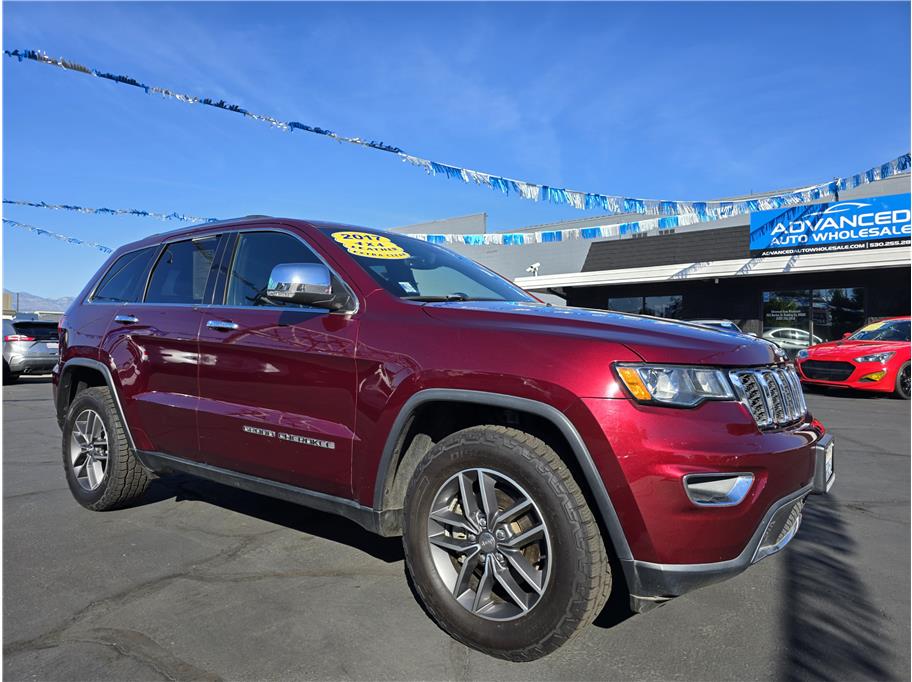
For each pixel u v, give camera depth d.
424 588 2.47
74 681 2.15
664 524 2.06
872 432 7.25
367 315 2.78
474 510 2.40
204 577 3.04
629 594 2.15
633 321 2.54
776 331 17.39
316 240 3.20
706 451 2.08
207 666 2.26
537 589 2.22
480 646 2.33
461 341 2.46
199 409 3.32
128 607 2.72
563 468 2.20
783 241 16.05
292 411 2.94
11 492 4.57
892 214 14.37
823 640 2.48
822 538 3.65
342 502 2.76
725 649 2.40
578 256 22.95
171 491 4.54
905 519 4.00
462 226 25.77
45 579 3.01
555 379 2.20
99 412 3.96
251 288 3.36
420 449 2.71
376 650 2.38
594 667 2.27
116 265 4.36
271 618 2.62
